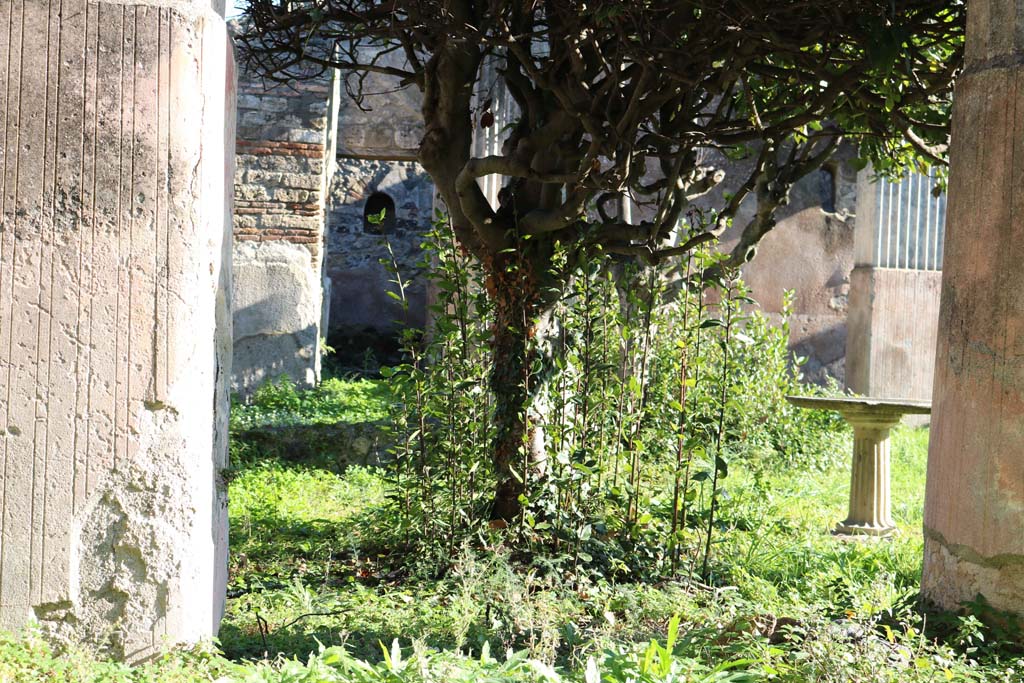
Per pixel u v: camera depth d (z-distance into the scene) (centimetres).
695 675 371
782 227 1616
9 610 386
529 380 653
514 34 630
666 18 598
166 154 391
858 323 1476
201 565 404
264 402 1280
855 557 701
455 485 648
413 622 518
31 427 386
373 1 654
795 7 568
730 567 656
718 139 686
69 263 387
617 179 611
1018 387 425
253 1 663
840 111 774
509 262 663
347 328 2127
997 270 433
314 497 846
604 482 702
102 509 391
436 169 668
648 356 761
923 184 1443
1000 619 427
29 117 385
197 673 369
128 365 390
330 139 1519
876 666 387
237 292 1373
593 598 568
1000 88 435
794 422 1184
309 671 361
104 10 388
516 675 371
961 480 447
